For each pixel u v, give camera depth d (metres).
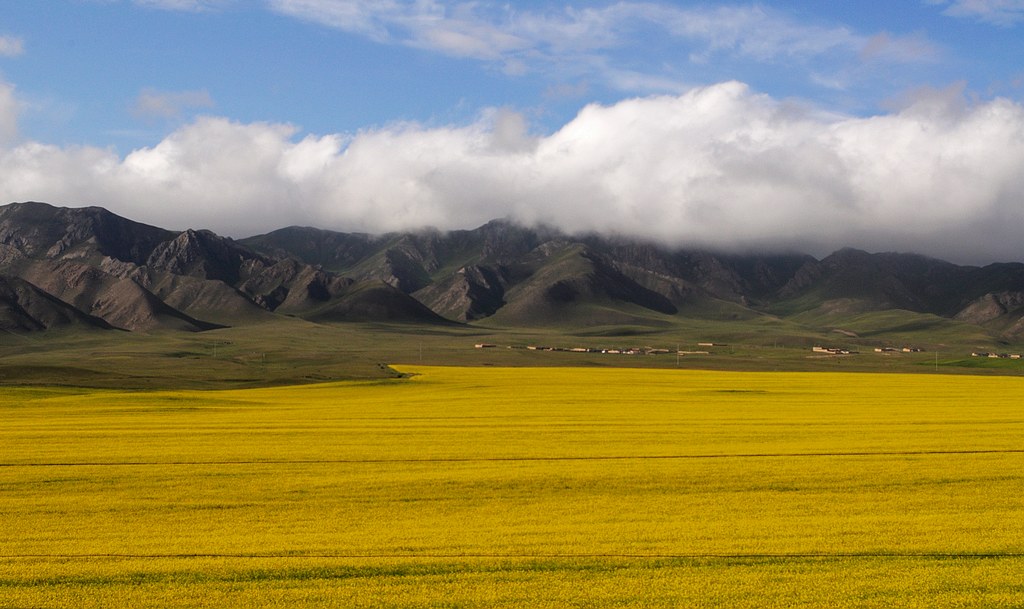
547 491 30.48
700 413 63.06
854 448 41.50
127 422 56.19
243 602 18.59
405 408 68.75
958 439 45.25
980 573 20.30
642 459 38.09
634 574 20.41
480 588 19.38
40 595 19.06
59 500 29.23
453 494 30.00
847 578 20.02
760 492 30.12
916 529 24.38
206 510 27.62
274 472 34.72
